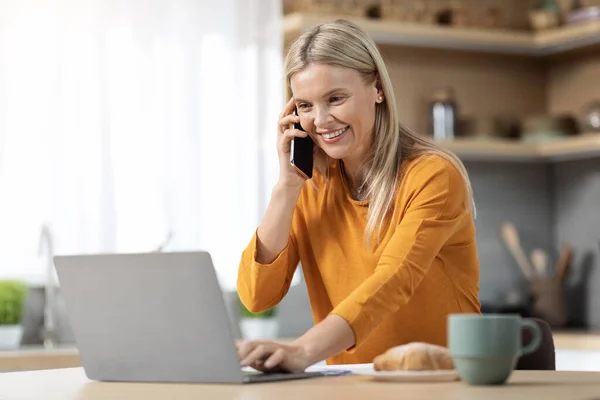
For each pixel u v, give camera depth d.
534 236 5.32
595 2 5.07
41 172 4.23
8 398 1.53
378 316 1.88
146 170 4.32
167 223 4.33
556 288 4.98
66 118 4.25
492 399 1.41
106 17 4.31
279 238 2.23
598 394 1.48
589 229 5.13
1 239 4.19
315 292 2.39
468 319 1.61
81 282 1.78
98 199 4.26
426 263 2.03
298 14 4.47
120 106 4.32
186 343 1.70
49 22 4.27
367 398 1.43
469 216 2.26
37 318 4.35
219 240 4.42
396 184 2.22
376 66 2.24
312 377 1.78
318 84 2.17
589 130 4.83
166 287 1.69
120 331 1.76
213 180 4.43
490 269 5.18
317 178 2.38
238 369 1.66
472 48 4.82
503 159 5.24
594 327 4.98
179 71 4.40
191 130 4.39
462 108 5.15
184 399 1.45
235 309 4.51
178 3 4.41
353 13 4.64
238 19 4.50
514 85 5.29
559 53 5.04
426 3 5.07
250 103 4.50
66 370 2.06
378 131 2.28
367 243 2.24
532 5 5.29
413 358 1.71
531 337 2.34
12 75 4.23
